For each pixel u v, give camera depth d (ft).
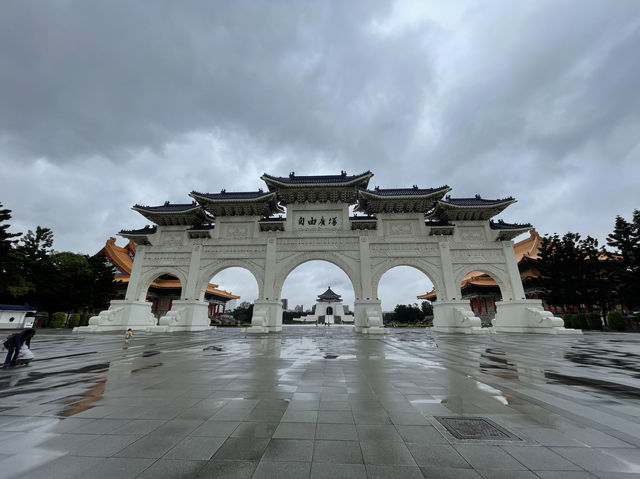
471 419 14.83
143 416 15.17
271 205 112.98
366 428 13.61
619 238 108.47
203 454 11.05
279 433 13.03
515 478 9.41
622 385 22.31
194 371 27.73
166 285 172.24
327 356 38.63
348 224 107.55
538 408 16.62
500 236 106.01
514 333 93.61
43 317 131.44
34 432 13.01
